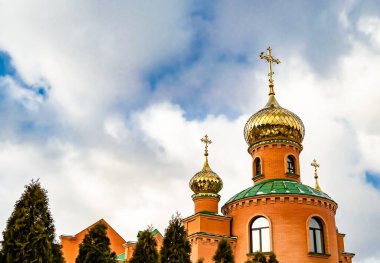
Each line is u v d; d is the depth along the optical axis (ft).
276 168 124.88
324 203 111.55
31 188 65.16
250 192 115.34
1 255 60.44
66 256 151.23
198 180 149.38
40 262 60.18
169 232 76.54
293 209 108.17
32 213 63.10
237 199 114.73
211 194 148.46
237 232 111.96
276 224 106.93
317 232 109.09
